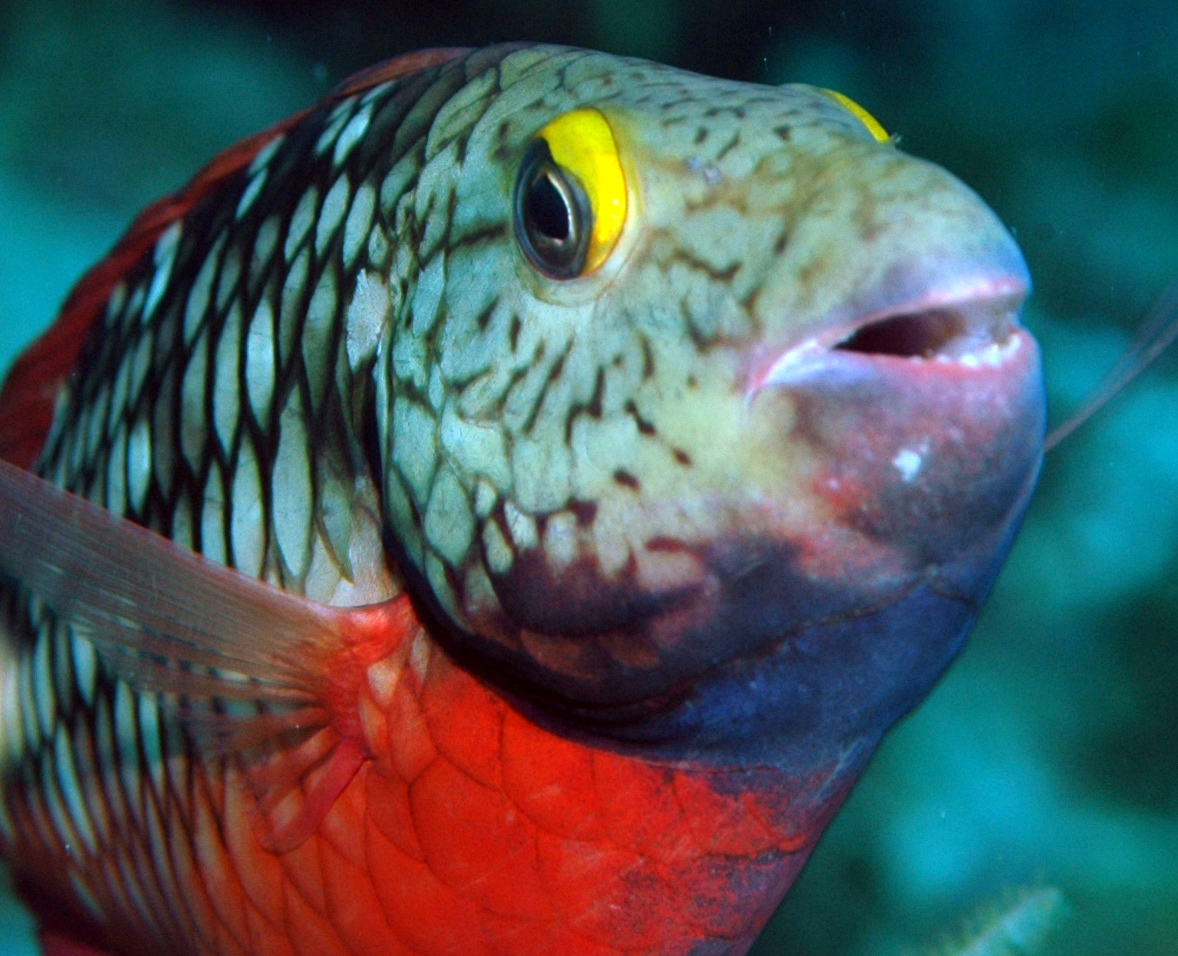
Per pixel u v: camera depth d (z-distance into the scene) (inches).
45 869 10.2
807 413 6.4
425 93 8.0
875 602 6.7
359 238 8.0
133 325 9.2
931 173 6.4
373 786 7.9
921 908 19.0
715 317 6.6
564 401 6.9
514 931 7.9
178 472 8.6
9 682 9.8
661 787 7.5
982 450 6.4
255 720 8.1
